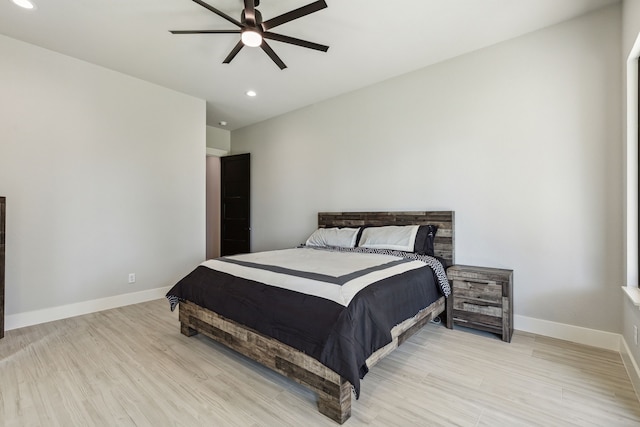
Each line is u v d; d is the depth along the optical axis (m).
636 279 2.16
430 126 3.37
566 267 2.60
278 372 1.92
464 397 1.80
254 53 3.09
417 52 3.09
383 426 1.56
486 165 3.00
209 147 5.66
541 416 1.63
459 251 3.17
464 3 2.36
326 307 1.77
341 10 2.44
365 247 3.42
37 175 2.98
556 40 2.62
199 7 2.40
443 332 2.78
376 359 1.86
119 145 3.54
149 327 2.91
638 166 2.15
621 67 2.35
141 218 3.73
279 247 5.07
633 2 2.02
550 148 2.66
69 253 3.18
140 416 1.64
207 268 2.68
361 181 3.99
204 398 1.80
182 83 3.82
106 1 2.33
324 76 3.63
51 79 3.06
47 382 1.96
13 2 2.33
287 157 4.93
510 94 2.86
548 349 2.41
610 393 1.82
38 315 2.98
